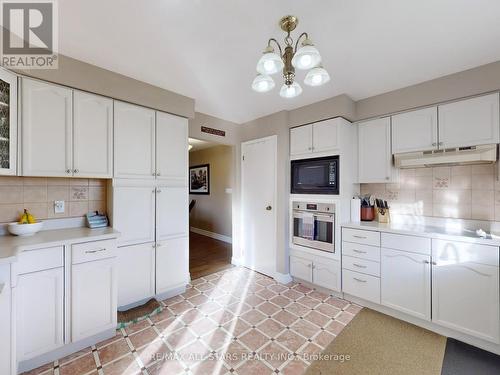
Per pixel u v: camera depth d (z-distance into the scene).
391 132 2.46
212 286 2.87
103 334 1.86
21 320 1.49
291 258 2.99
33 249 1.53
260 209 3.29
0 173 1.56
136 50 1.75
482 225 2.12
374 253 2.29
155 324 2.08
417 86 2.26
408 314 2.13
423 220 2.46
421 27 1.49
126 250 2.21
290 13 1.36
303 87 2.34
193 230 6.27
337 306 2.42
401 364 1.64
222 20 1.43
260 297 2.60
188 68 2.01
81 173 1.94
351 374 1.55
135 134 2.26
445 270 1.91
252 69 2.02
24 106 1.69
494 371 1.58
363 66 1.96
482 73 1.93
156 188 2.42
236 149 3.58
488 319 1.73
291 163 3.00
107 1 1.27
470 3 1.29
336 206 2.55
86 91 1.96
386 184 2.73
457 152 2.07
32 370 1.54
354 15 1.38
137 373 1.54
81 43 1.67
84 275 1.74
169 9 1.34
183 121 2.63
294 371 1.57
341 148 2.53
